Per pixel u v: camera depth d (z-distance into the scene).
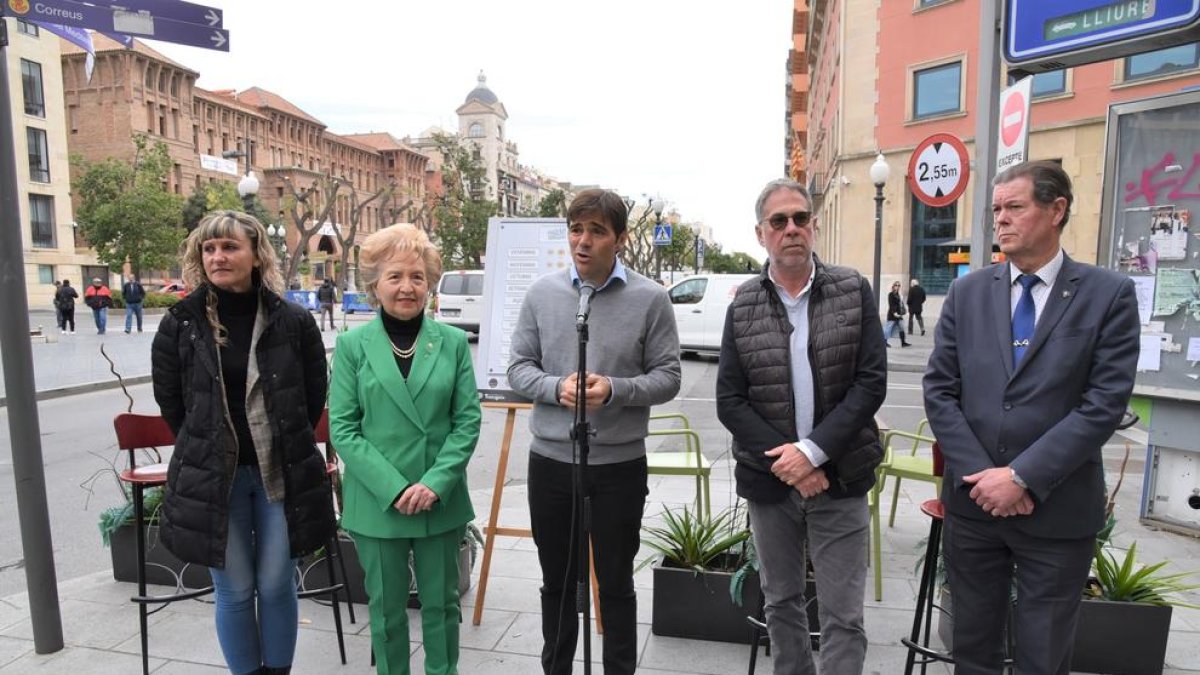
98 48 52.31
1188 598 3.67
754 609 3.21
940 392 2.38
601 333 2.66
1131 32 3.51
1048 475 2.06
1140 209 4.58
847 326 2.47
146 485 3.05
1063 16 3.74
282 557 2.68
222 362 2.60
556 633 2.77
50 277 40.59
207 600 3.70
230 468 2.56
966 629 2.33
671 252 48.56
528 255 3.78
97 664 3.11
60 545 4.75
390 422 2.65
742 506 4.33
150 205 36.69
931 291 21.91
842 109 23.08
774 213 2.45
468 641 3.32
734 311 2.67
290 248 65.38
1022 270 2.27
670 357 2.70
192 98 59.12
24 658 3.15
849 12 22.73
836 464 2.44
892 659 3.13
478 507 5.41
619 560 2.69
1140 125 4.54
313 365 2.84
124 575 3.94
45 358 14.80
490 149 95.00
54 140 40.69
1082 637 2.94
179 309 2.61
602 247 2.58
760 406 2.57
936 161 7.36
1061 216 2.20
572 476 2.63
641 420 2.70
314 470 2.73
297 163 72.06
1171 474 4.66
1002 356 2.23
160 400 2.67
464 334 2.89
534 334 2.80
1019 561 2.21
